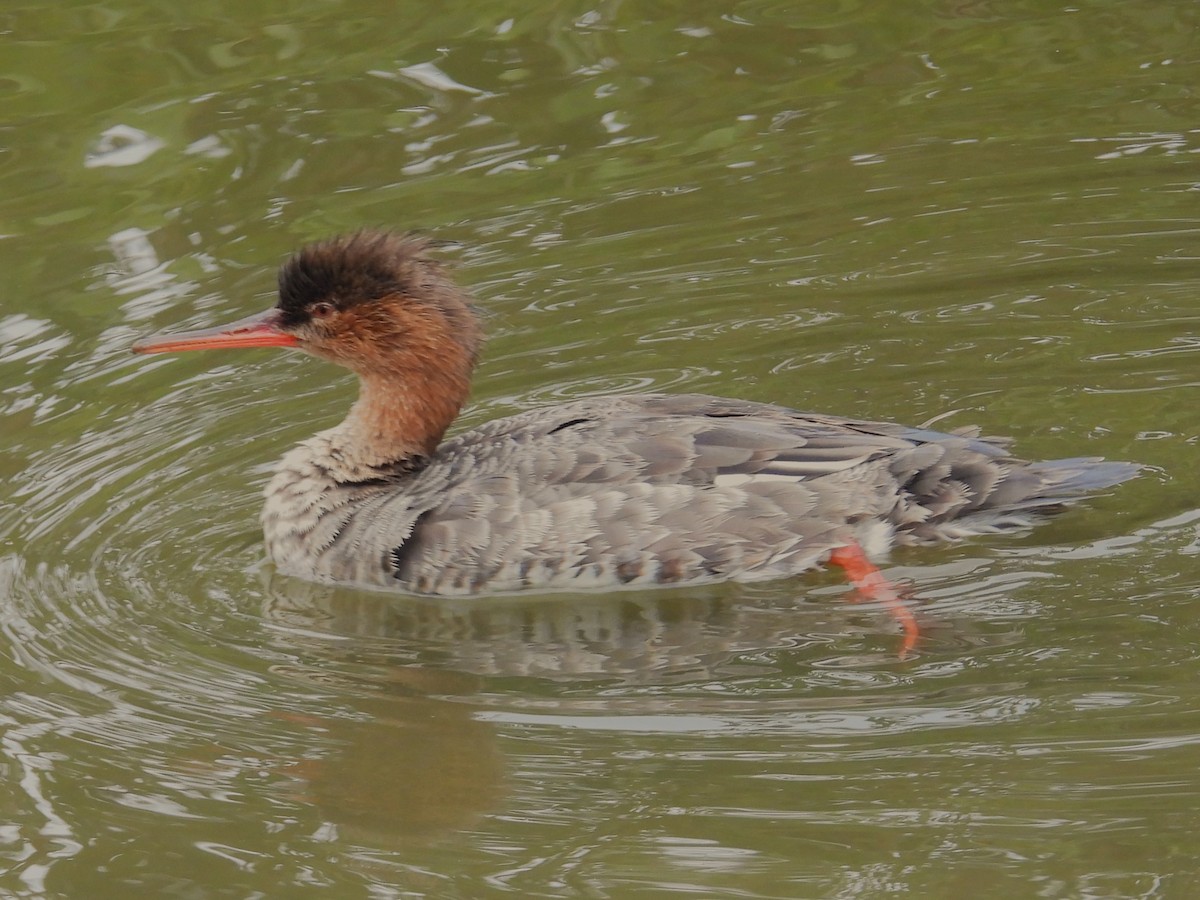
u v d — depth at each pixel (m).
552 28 20.02
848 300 15.09
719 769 9.55
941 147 17.45
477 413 13.86
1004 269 15.34
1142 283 14.91
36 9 20.28
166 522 12.70
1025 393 13.51
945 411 13.33
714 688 10.38
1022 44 19.45
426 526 11.65
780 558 11.45
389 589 11.80
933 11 20.28
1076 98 18.14
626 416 11.95
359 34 19.83
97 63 19.11
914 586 11.25
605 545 11.34
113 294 15.48
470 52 19.47
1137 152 17.00
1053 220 16.00
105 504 12.89
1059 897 8.40
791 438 11.65
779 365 14.23
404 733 10.09
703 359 14.35
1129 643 10.41
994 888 8.50
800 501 11.45
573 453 11.62
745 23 20.16
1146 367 13.70
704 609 11.30
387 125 18.08
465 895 8.73
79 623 11.43
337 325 12.34
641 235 16.30
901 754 9.55
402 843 9.16
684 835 9.05
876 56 19.41
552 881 8.78
